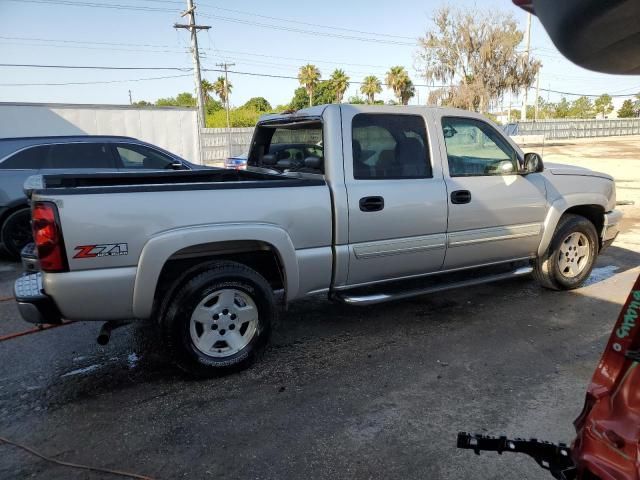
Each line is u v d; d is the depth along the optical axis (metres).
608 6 1.05
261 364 3.89
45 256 3.13
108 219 3.20
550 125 49.03
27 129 14.44
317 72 61.72
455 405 3.27
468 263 4.73
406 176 4.29
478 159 4.71
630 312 1.73
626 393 1.72
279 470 2.67
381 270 4.23
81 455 2.82
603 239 5.63
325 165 4.00
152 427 3.07
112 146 7.84
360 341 4.29
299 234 3.80
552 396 3.36
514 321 4.68
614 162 23.06
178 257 3.57
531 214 4.94
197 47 30.72
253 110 64.62
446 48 41.44
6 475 2.66
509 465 2.69
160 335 3.58
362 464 2.71
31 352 4.18
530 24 40.56
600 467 1.67
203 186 3.48
